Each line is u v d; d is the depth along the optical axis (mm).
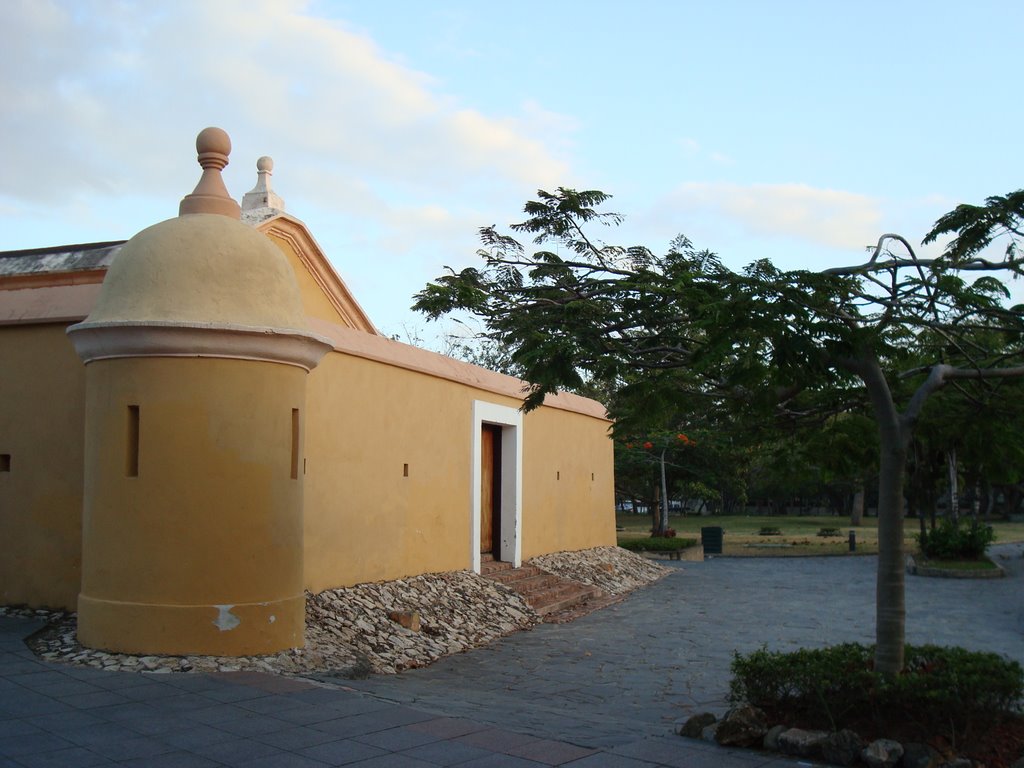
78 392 9445
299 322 8594
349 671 8305
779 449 8688
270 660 7820
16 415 9695
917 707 5742
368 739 5773
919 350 7477
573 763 5477
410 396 13453
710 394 7246
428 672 9750
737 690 6602
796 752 5734
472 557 15094
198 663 7422
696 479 32312
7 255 11258
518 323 6727
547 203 6562
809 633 13062
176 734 5738
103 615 7695
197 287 8008
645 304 6438
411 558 13289
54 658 7559
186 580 7641
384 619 11039
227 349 7852
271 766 5207
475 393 15586
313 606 10398
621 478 32812
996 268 6035
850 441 8055
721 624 13891
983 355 7344
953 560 22422
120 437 7812
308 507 10922
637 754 5738
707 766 5504
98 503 7875
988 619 14477
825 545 31891
